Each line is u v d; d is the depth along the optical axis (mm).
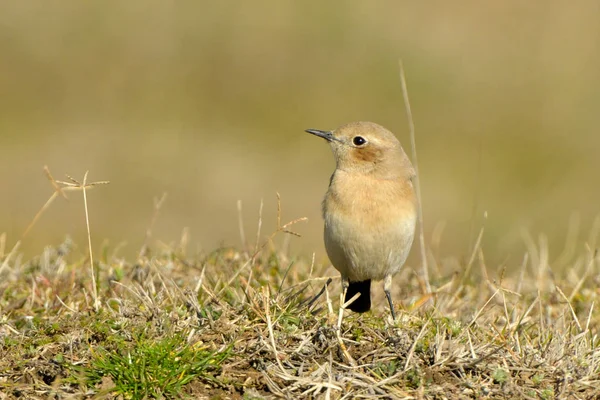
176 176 20531
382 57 25500
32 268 10266
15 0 26094
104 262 10680
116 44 25266
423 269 10977
